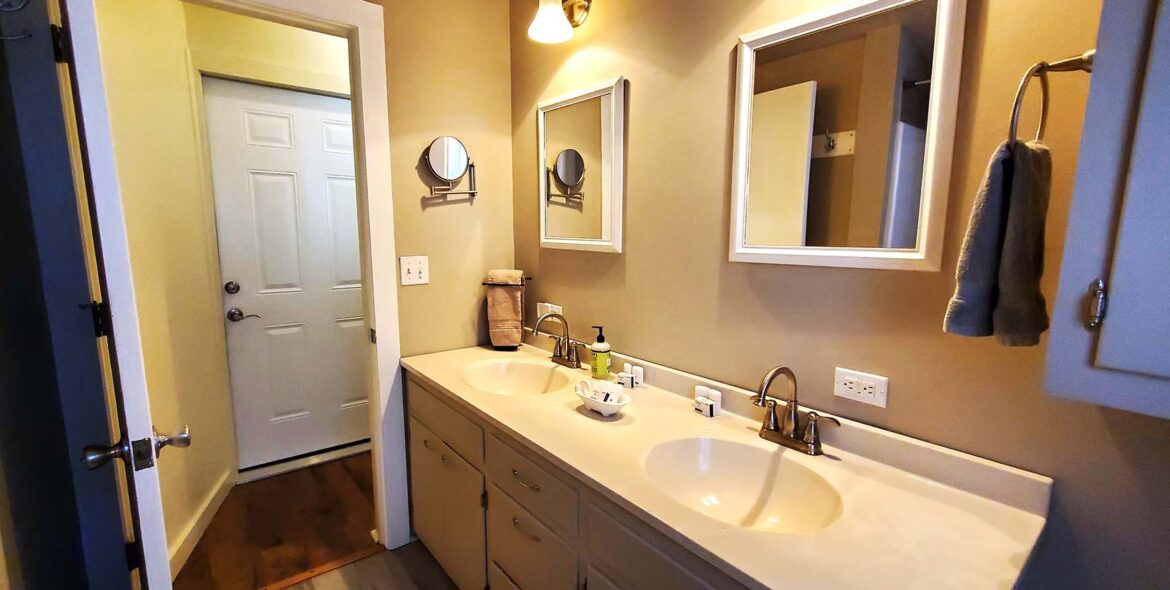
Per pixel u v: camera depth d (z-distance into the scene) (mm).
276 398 2674
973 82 985
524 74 2154
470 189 2178
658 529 937
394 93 1943
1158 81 602
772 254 1313
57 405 1038
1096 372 681
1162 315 623
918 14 1042
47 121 971
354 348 2896
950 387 1060
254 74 2354
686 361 1597
